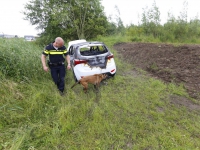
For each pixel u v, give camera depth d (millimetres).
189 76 4309
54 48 3340
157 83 4070
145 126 2520
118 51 8930
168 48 7262
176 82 4125
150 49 7727
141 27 12789
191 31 10188
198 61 5070
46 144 2172
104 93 3680
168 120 2656
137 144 2172
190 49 6414
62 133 2373
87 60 4047
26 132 2309
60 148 2127
